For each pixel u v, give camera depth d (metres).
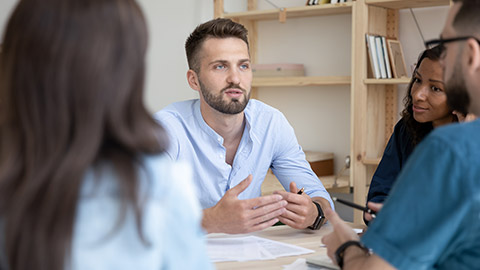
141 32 0.74
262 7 3.81
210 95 2.17
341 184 3.17
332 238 1.23
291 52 3.70
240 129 2.30
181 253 0.75
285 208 1.93
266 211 1.83
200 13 3.65
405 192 0.93
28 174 0.68
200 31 2.22
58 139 0.69
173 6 3.77
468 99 0.99
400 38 3.30
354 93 3.09
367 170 3.23
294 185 1.99
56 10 0.69
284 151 2.44
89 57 0.69
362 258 1.08
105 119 0.71
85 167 0.69
